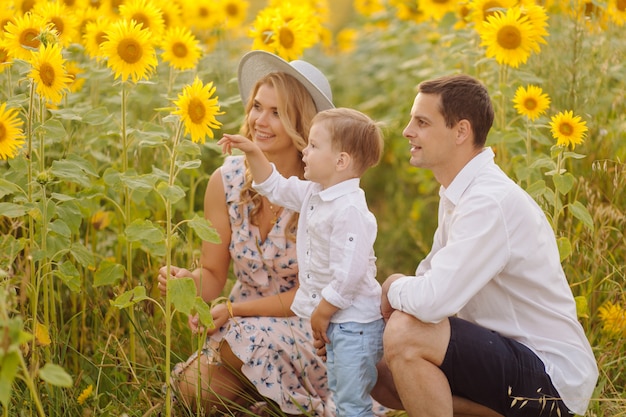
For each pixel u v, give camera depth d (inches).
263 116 124.8
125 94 132.3
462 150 108.6
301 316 115.5
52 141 127.9
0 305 80.7
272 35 155.3
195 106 107.4
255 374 120.3
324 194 111.3
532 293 108.3
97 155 141.2
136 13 141.3
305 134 125.3
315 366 126.3
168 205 106.5
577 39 164.9
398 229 212.2
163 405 118.3
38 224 118.2
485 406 110.0
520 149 153.1
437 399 105.7
